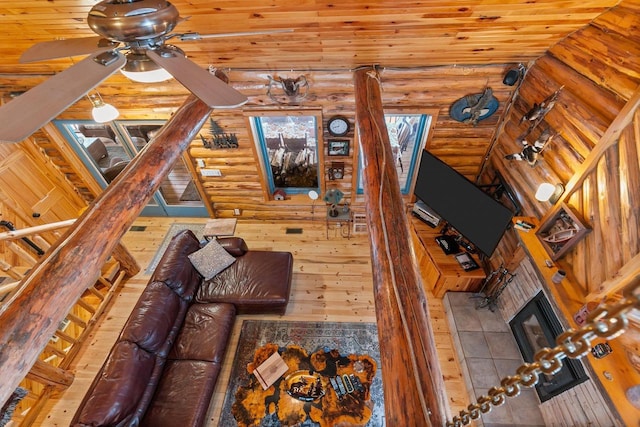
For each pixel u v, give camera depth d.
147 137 4.98
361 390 3.47
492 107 4.08
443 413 1.06
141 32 1.25
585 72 2.80
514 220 3.42
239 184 5.30
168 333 3.47
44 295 1.31
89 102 4.44
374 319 4.27
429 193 4.40
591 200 2.60
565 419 2.79
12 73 3.94
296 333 4.08
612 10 2.46
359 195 5.27
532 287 3.37
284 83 3.88
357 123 2.88
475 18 2.58
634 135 2.21
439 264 4.25
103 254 1.58
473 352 3.68
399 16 2.54
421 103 4.16
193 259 4.18
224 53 3.37
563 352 0.55
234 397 3.49
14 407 2.80
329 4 2.35
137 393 2.89
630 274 2.16
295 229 5.66
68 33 2.84
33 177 4.80
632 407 1.98
